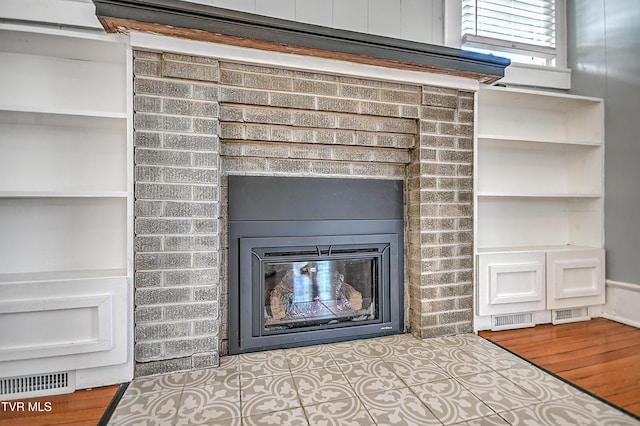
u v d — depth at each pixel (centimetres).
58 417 124
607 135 233
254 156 178
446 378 150
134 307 150
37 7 156
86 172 172
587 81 246
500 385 144
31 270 164
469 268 203
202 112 159
